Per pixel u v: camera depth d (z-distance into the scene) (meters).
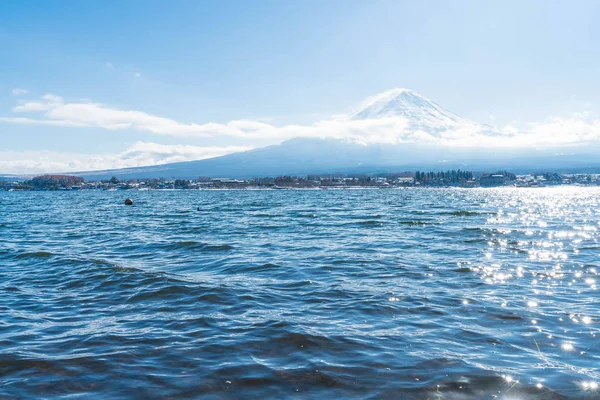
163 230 38.91
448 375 8.23
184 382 8.03
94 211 76.25
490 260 21.11
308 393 7.60
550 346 9.70
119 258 22.88
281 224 43.84
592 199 135.50
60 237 33.66
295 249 25.69
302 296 14.30
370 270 18.80
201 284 16.06
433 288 15.32
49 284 16.56
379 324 11.29
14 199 155.62
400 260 21.28
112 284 16.30
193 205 99.31
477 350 9.47
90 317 12.19
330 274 18.00
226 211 71.38
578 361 8.88
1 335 10.67
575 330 10.74
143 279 16.98
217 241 29.91
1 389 7.78
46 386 7.91
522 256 22.28
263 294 14.58
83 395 7.57
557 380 8.02
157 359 9.08
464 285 15.78
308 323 11.37
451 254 23.08
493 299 13.73
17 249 26.58
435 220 46.41
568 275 17.48
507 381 7.98
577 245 26.33
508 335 10.41
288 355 9.25
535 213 60.38
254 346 9.77
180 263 21.23
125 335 10.57
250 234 34.59
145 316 12.19
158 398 7.47
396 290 15.02
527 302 13.36
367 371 8.43
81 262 21.19
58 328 11.20
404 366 8.65
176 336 10.47
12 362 8.95
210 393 7.62
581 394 7.54
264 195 196.38
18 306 13.47
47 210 80.25
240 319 11.78
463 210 67.75
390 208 75.81
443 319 11.70
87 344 9.98
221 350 9.54
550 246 25.94
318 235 33.28
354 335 10.43
